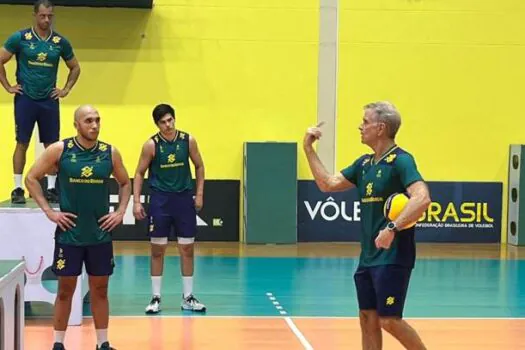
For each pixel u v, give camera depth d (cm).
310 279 1481
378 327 737
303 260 1723
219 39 2030
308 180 2052
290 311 1193
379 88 2066
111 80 2002
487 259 1781
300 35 2048
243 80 2041
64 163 884
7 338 638
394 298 700
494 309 1235
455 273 1583
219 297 1299
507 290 1402
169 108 1173
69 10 1978
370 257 718
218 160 2042
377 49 2059
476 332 1077
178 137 1180
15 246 1108
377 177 710
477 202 2078
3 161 1980
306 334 1044
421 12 2061
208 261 1695
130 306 1221
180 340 1005
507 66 2081
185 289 1200
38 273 1110
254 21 2038
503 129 2072
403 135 2070
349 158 2064
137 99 2011
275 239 1995
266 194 1988
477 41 2073
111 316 1148
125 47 2003
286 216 1995
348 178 754
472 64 2075
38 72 1188
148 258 1717
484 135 2083
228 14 2030
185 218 1187
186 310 1193
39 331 1062
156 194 1181
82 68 1989
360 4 2055
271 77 2047
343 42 2055
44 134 1213
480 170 2072
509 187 2075
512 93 2083
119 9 1994
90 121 879
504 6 2070
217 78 2034
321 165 774
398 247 705
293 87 2052
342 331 1062
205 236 2034
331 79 2056
